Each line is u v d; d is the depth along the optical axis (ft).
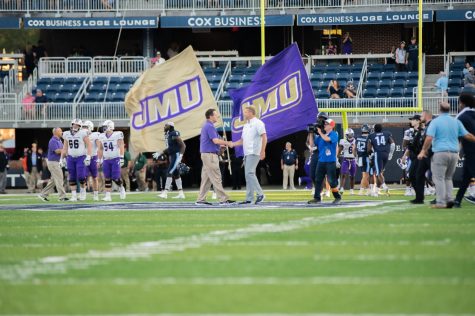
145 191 238.48
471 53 280.92
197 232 94.17
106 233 94.79
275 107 165.37
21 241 87.81
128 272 65.77
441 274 63.00
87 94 273.95
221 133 260.42
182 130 173.47
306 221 105.29
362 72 270.26
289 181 258.98
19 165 263.29
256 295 56.59
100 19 286.87
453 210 120.98
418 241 81.97
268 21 283.18
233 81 275.80
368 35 299.99
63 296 57.06
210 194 194.90
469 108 126.00
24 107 263.29
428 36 297.94
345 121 196.65
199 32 305.94
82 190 172.45
